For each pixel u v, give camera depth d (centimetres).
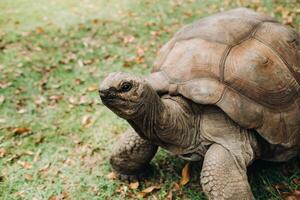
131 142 292
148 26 598
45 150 367
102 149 360
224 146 250
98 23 631
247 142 255
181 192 301
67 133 388
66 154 359
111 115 405
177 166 325
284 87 266
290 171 309
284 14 561
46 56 543
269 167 311
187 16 614
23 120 412
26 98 450
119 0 720
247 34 275
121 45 551
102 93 225
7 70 510
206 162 246
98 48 551
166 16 623
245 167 248
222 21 284
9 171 343
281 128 259
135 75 234
